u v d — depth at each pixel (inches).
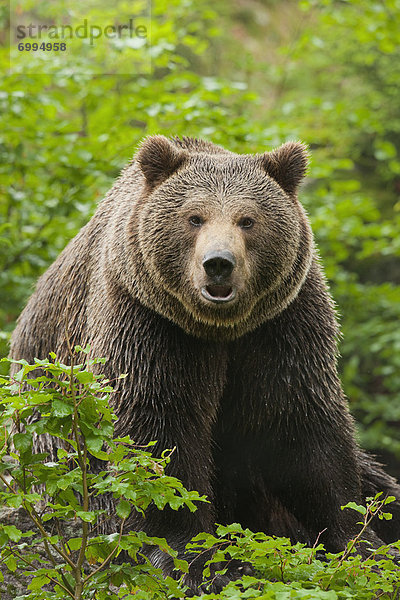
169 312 385.1
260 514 438.0
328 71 1163.9
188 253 376.2
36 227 697.6
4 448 294.2
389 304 837.8
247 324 386.3
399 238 811.4
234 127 663.8
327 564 311.4
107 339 396.2
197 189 381.7
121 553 392.2
